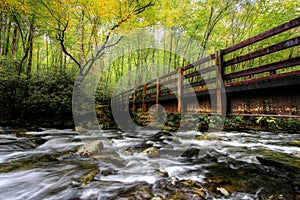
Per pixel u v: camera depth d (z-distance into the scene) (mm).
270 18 9070
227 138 6242
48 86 9500
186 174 3170
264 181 2842
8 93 8953
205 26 11188
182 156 4293
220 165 3662
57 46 12289
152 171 3242
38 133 7234
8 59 9539
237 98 3965
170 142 5797
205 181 2840
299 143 5320
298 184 2717
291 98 2846
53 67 11000
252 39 3400
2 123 8453
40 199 2330
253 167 3514
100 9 7844
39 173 3074
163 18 9883
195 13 10195
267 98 3264
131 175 3041
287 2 8180
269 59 10672
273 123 7773
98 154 4199
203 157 4219
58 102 9211
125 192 2436
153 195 2334
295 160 3637
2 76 8602
